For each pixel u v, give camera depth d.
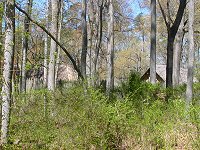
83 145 7.36
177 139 8.09
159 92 12.23
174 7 26.61
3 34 7.45
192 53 12.37
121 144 7.65
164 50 51.19
